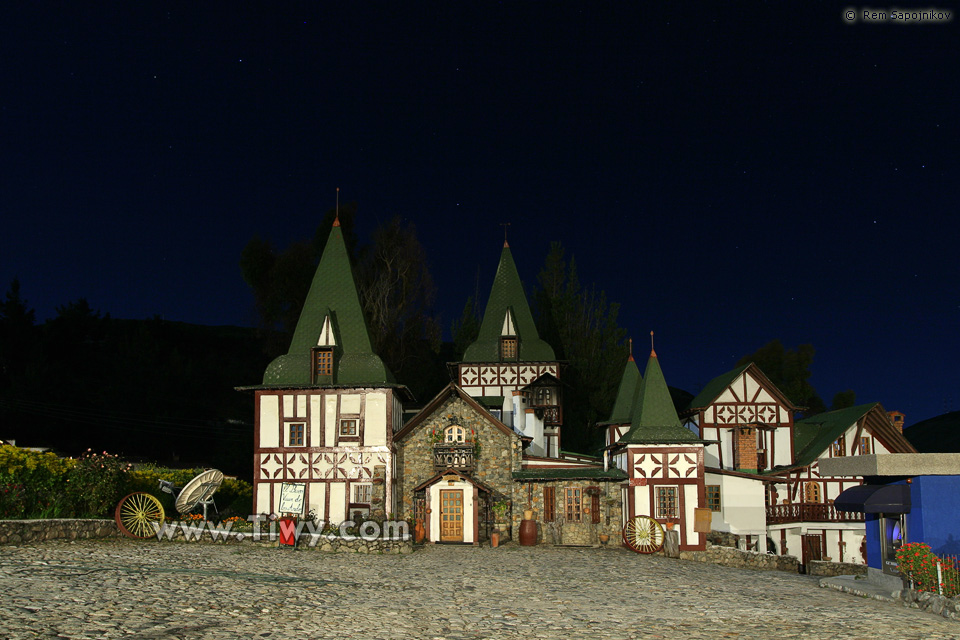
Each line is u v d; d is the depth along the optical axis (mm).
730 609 14883
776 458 38219
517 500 30094
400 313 49562
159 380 47250
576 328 52094
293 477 30016
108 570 15281
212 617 11836
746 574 22688
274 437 30375
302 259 48906
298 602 13586
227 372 53906
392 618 12812
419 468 30938
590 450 48281
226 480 31828
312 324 32250
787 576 22688
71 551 17672
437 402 31078
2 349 47750
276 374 31203
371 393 30516
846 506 18031
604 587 17953
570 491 30141
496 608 14344
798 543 34844
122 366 47969
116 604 12141
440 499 29844
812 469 37000
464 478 29766
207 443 46969
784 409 38594
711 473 33875
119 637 10266
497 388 41375
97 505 21922
